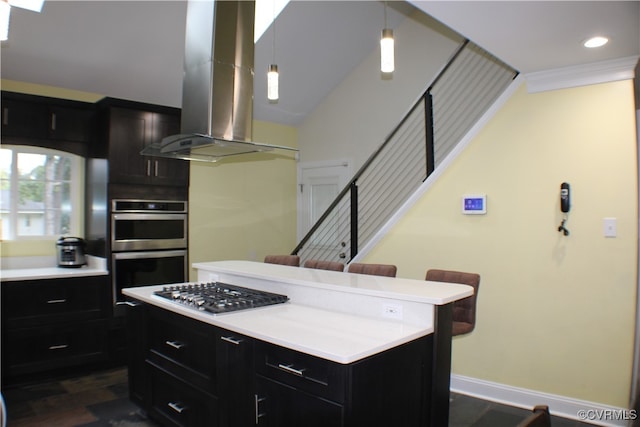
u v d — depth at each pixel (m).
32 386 3.60
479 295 3.41
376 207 5.34
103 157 4.02
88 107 4.14
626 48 2.69
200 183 5.11
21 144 3.79
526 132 3.24
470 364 3.44
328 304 2.45
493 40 2.59
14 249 4.07
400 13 5.09
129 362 3.04
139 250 4.16
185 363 2.44
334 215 5.74
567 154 3.08
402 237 3.81
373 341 1.81
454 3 2.15
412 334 1.93
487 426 2.83
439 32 4.94
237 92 2.80
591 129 2.99
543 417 1.09
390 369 1.82
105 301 3.96
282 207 6.00
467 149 3.50
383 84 5.35
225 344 2.14
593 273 2.97
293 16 4.47
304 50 4.94
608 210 2.93
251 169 5.62
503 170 3.32
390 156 5.26
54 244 4.27
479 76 4.64
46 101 3.90
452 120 4.82
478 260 3.42
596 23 2.35
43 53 3.79
